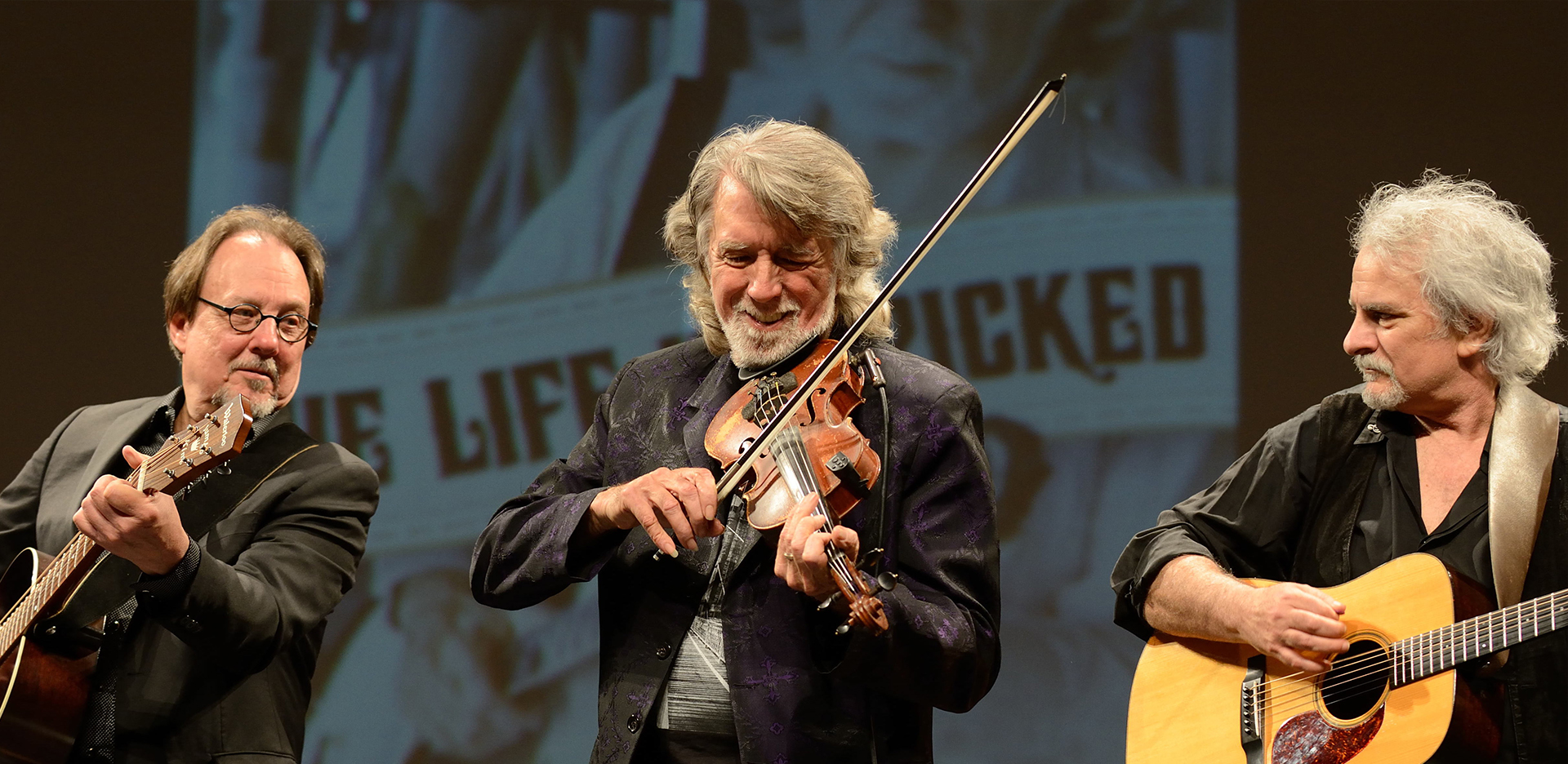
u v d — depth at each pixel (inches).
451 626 258.5
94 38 268.4
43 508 137.3
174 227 265.4
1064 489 255.8
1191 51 259.8
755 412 110.8
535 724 253.9
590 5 265.9
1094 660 251.4
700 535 99.9
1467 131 254.8
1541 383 248.8
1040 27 261.1
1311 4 259.0
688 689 106.8
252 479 131.6
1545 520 112.0
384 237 265.3
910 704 108.0
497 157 265.7
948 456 108.8
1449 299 112.2
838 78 261.9
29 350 263.0
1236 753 117.5
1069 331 258.2
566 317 263.9
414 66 267.0
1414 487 117.3
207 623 117.0
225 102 267.0
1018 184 260.7
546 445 262.4
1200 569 120.2
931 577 105.7
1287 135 257.6
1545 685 108.4
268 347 134.6
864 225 114.1
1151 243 258.2
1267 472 125.7
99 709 126.3
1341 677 113.4
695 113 263.1
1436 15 257.1
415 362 264.1
